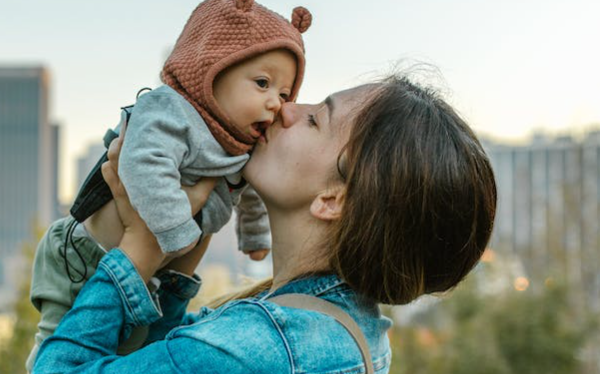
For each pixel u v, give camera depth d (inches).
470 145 58.0
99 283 57.6
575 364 472.1
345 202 56.1
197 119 61.2
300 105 63.9
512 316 478.6
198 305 88.1
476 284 509.7
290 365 51.4
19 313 343.3
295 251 61.1
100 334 55.7
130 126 59.3
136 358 51.9
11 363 331.9
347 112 59.9
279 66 63.2
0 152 4325.8
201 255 70.9
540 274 528.1
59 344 54.7
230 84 62.1
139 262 59.1
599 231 632.4
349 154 56.7
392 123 56.4
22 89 4382.4
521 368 470.3
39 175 4333.2
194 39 62.8
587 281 594.9
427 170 54.9
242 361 50.3
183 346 51.4
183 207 58.2
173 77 62.7
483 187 57.8
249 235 75.1
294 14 67.6
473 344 462.3
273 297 58.7
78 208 61.8
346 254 55.9
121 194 60.0
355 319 57.7
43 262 63.9
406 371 445.7
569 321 490.0
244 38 61.5
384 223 54.8
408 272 56.2
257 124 63.4
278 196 60.9
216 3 63.7
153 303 58.5
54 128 4697.3
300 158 59.9
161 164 57.5
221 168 62.4
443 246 56.7
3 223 4266.7
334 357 53.4
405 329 465.1
